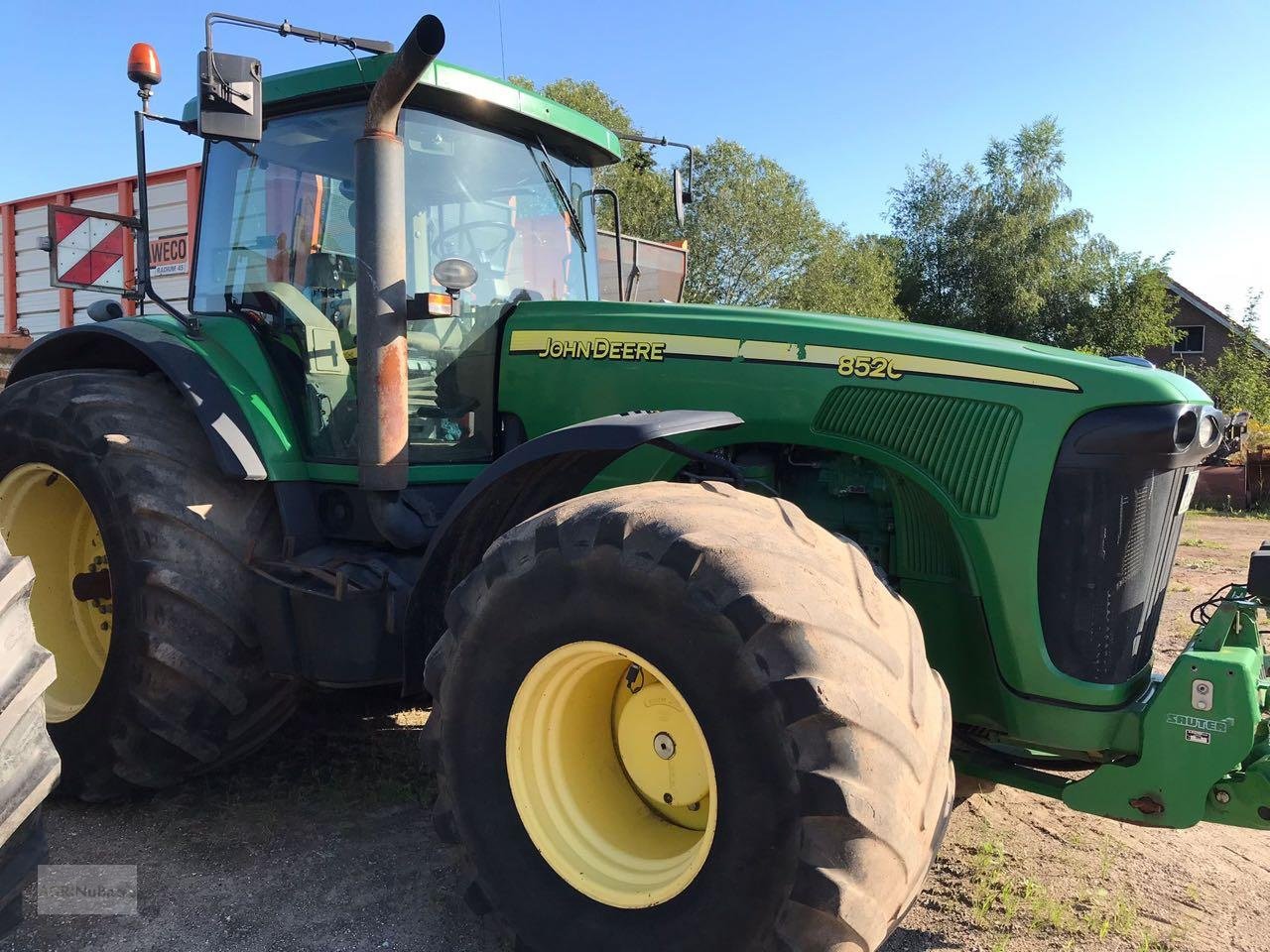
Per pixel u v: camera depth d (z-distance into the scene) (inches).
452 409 123.6
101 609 128.1
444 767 89.4
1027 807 129.3
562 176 140.8
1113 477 89.7
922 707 75.5
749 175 1059.9
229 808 121.3
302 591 113.1
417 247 120.6
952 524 95.8
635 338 116.0
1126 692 91.0
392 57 115.6
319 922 95.3
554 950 82.9
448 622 89.4
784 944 70.7
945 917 100.1
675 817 88.0
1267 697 90.2
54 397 122.2
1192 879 111.5
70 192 253.3
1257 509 486.6
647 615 76.9
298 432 125.1
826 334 106.1
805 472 110.5
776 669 71.1
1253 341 896.3
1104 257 1176.8
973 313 1211.9
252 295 132.1
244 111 103.5
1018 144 1203.9
